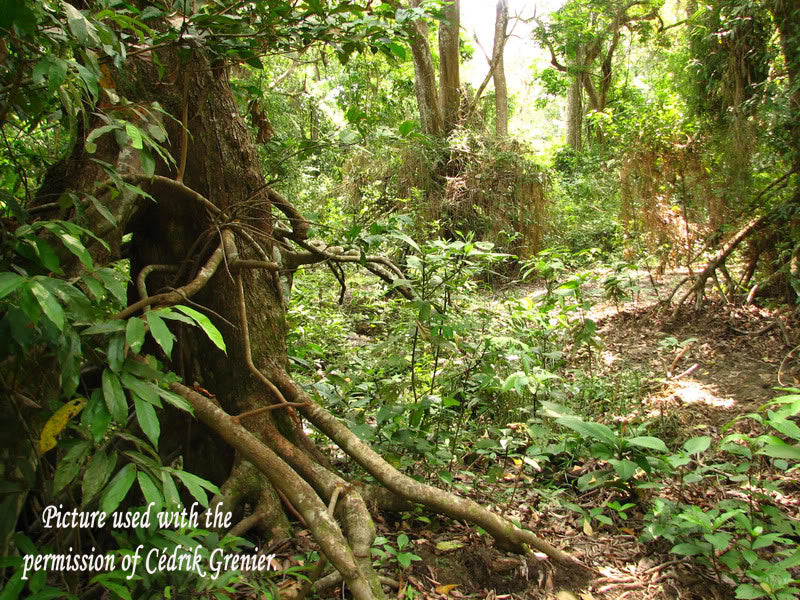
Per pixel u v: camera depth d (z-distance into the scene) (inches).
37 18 54.9
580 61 751.1
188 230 116.0
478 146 454.9
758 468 136.3
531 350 139.0
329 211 335.0
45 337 56.1
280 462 84.2
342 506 91.5
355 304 293.7
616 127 311.0
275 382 115.1
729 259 311.4
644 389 196.5
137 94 103.3
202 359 116.7
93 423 54.8
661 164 288.5
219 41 86.4
